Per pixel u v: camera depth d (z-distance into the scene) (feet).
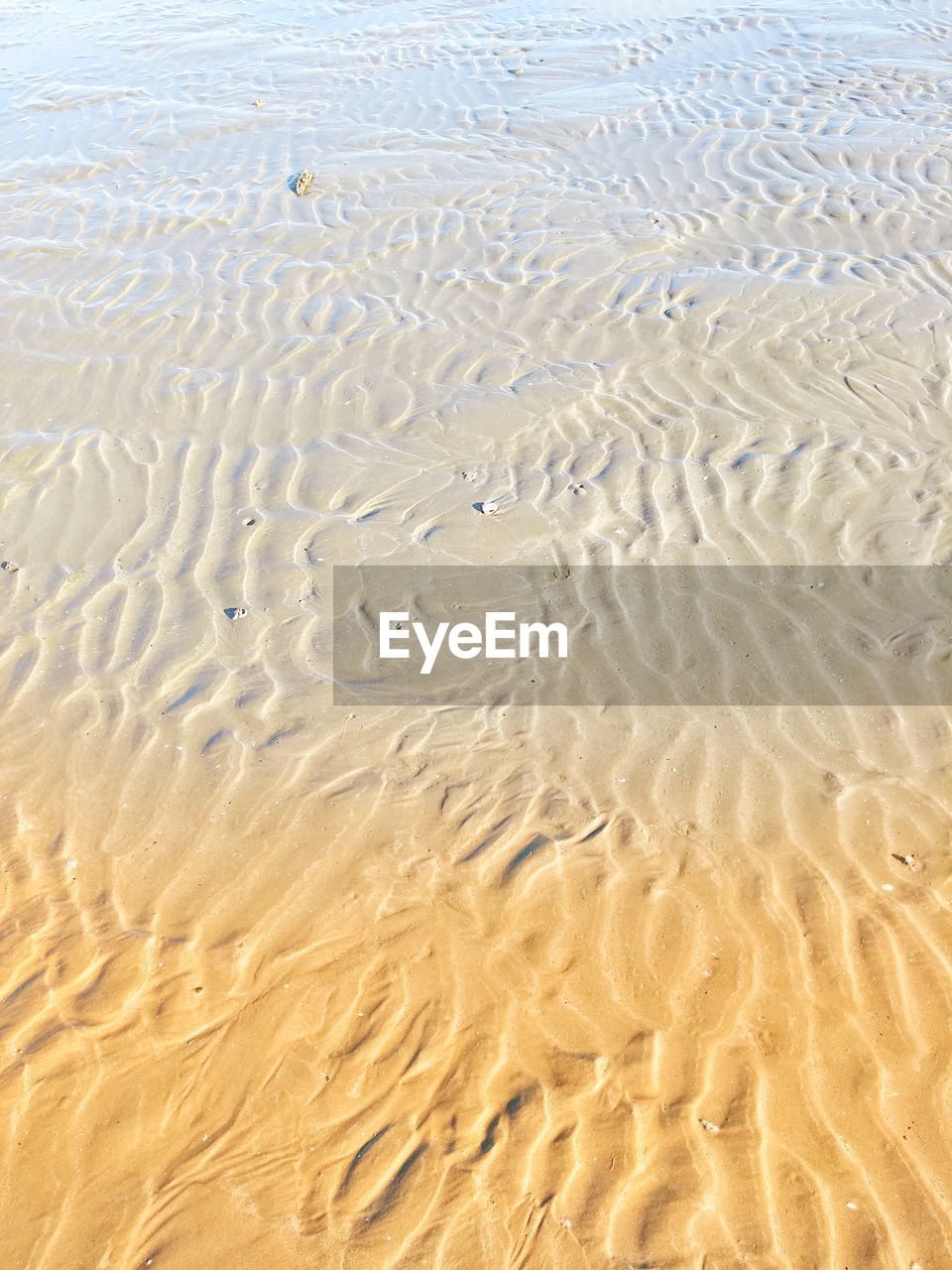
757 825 5.04
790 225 10.23
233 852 5.09
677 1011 4.39
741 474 7.12
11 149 13.62
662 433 7.61
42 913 4.89
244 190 11.91
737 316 8.89
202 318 9.49
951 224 10.00
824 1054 4.24
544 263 9.95
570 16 17.84
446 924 4.74
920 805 5.06
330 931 4.75
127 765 5.54
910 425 7.48
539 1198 3.95
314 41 17.38
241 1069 4.32
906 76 13.83
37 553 6.97
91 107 14.90
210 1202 4.00
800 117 12.81
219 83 15.53
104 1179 4.06
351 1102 4.22
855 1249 3.80
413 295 9.62
